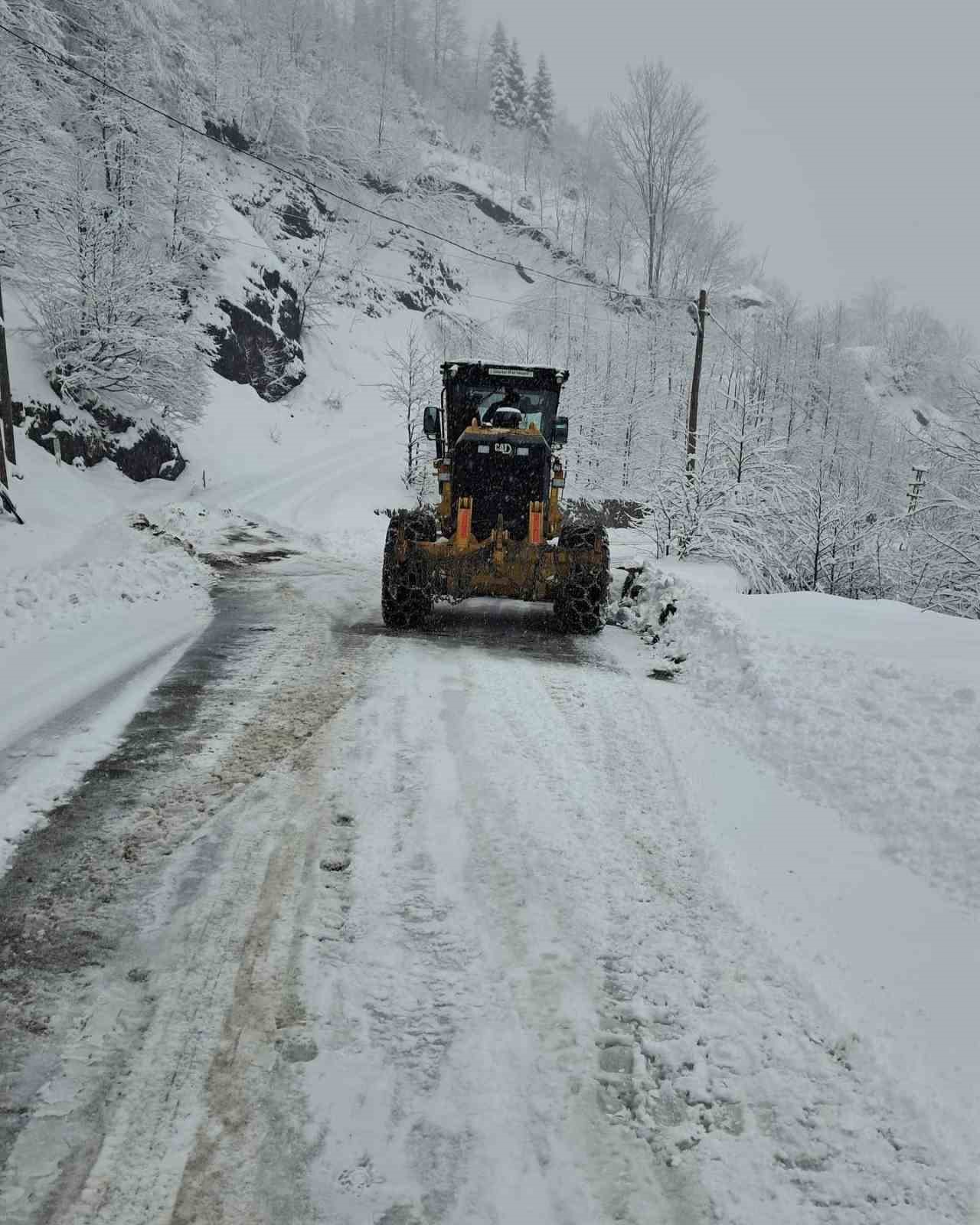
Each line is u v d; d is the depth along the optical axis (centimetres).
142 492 2573
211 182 4047
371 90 7362
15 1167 194
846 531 1639
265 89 5809
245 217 5184
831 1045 241
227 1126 208
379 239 6362
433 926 299
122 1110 212
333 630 822
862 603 915
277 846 356
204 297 3878
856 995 262
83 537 1734
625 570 1105
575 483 3431
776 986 268
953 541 1488
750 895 324
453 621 897
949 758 425
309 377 4653
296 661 683
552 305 4891
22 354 2538
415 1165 198
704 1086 225
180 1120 210
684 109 5709
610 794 421
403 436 4362
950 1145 202
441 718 533
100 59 3138
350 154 6469
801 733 496
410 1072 228
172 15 3794
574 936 295
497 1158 200
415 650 736
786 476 1747
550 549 832
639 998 261
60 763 441
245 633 793
